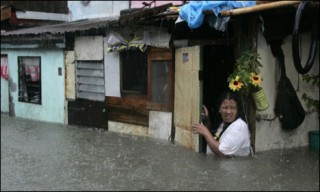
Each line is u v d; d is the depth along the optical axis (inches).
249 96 275.3
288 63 291.6
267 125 287.9
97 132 395.2
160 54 338.3
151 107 352.8
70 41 431.2
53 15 607.2
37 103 483.8
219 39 308.3
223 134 271.9
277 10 259.3
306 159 272.8
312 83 303.9
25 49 490.0
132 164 275.3
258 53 276.5
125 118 381.1
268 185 224.4
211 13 273.1
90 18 559.8
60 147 334.6
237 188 220.7
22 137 380.5
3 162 290.0
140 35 353.1
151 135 356.5
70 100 439.8
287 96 283.3
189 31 324.2
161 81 342.3
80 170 265.1
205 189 221.0
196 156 283.3
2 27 571.5
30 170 268.2
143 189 224.1
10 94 521.3
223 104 271.1
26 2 588.1
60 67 447.2
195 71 287.6
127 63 376.5
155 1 410.3
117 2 511.8
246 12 256.4
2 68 532.1
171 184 230.7
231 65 319.0
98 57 400.5
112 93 391.9
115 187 229.1
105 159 290.7
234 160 270.8
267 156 277.7
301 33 295.1
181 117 314.8
